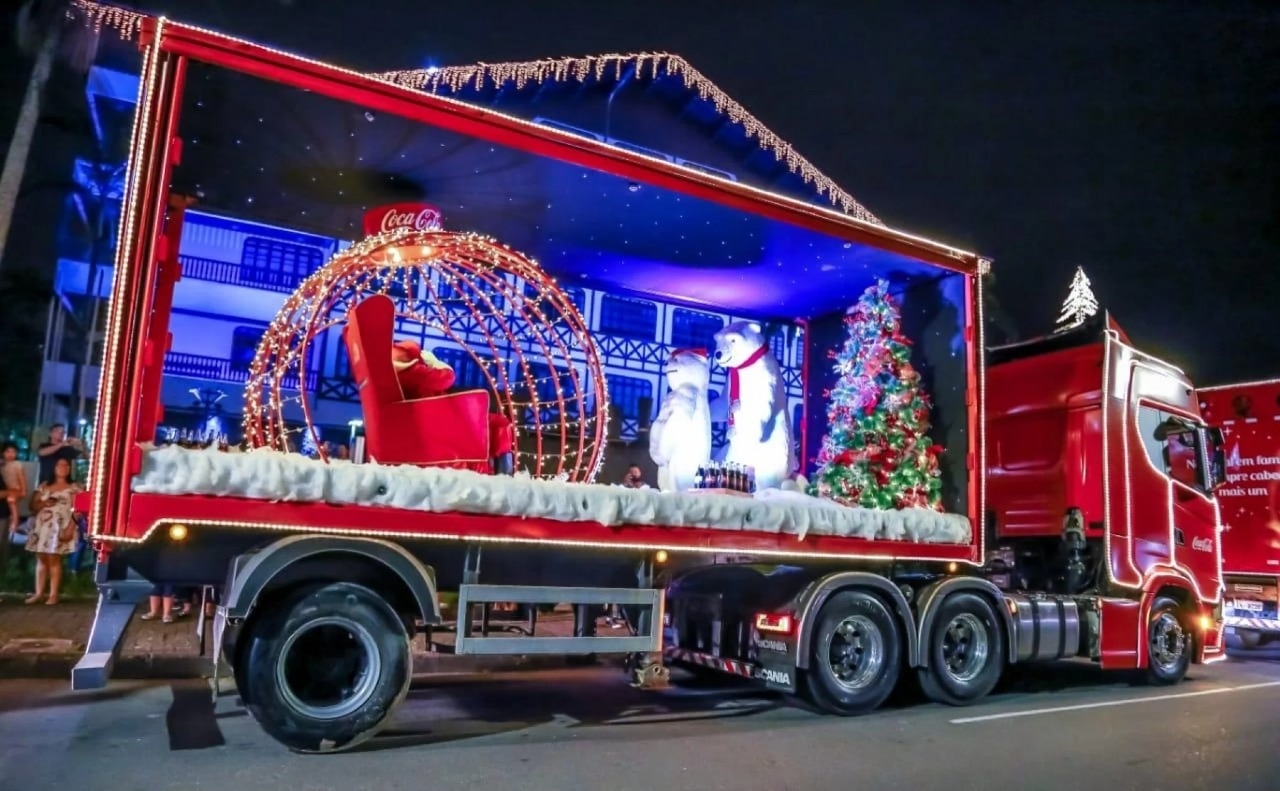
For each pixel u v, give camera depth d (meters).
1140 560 8.75
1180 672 9.11
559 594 5.89
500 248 7.25
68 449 10.72
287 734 5.04
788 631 6.70
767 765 5.27
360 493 5.26
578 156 6.45
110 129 16.02
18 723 5.81
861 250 7.89
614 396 14.12
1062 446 8.97
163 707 6.38
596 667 9.12
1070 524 8.74
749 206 7.12
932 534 7.46
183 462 4.86
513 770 4.96
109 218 16.72
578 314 7.79
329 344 14.02
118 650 4.97
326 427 13.93
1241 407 12.42
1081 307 17.48
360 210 7.78
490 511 5.64
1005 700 7.85
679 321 14.73
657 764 5.20
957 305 8.31
